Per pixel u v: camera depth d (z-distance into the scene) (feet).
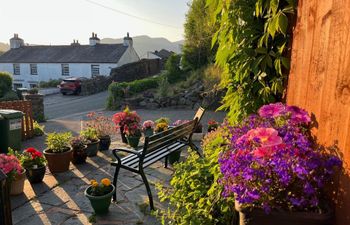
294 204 4.37
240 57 7.67
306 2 5.86
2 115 20.38
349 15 4.16
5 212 8.23
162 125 19.31
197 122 15.38
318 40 5.24
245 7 7.54
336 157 4.30
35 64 103.71
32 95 34.53
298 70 6.27
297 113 5.48
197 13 45.98
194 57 47.98
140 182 13.76
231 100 8.55
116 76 77.36
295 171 4.31
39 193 12.69
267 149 4.55
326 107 4.83
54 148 15.28
